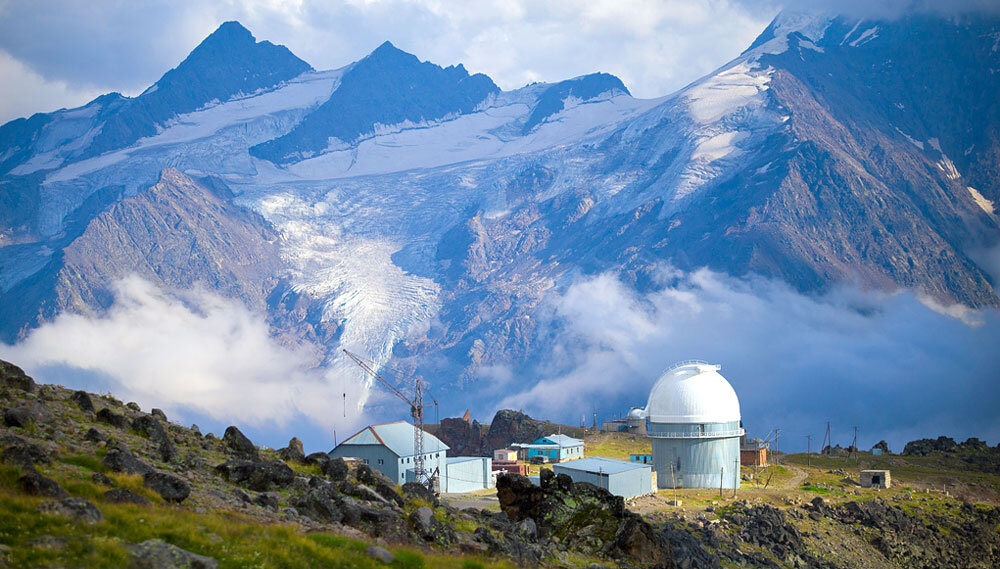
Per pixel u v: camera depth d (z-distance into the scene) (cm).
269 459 7000
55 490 4369
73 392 7125
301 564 4312
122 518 4184
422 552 5178
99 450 5553
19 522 3850
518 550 6216
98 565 3647
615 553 7294
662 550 7600
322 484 6178
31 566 3500
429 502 7094
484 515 7412
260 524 4803
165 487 4978
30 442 5075
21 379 6619
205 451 6569
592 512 7831
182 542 4128
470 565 5150
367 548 4794
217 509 5016
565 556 6881
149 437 6388
